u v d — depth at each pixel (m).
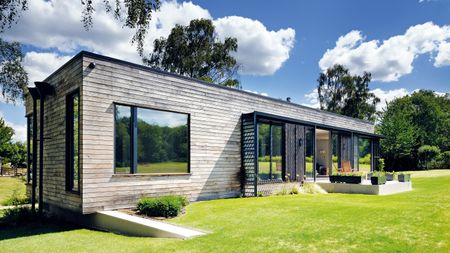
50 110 10.12
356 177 13.49
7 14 6.28
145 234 6.70
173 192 9.83
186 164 10.40
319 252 4.95
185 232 6.33
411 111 41.19
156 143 9.53
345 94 38.81
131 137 8.94
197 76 29.03
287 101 15.64
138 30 6.54
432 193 12.52
